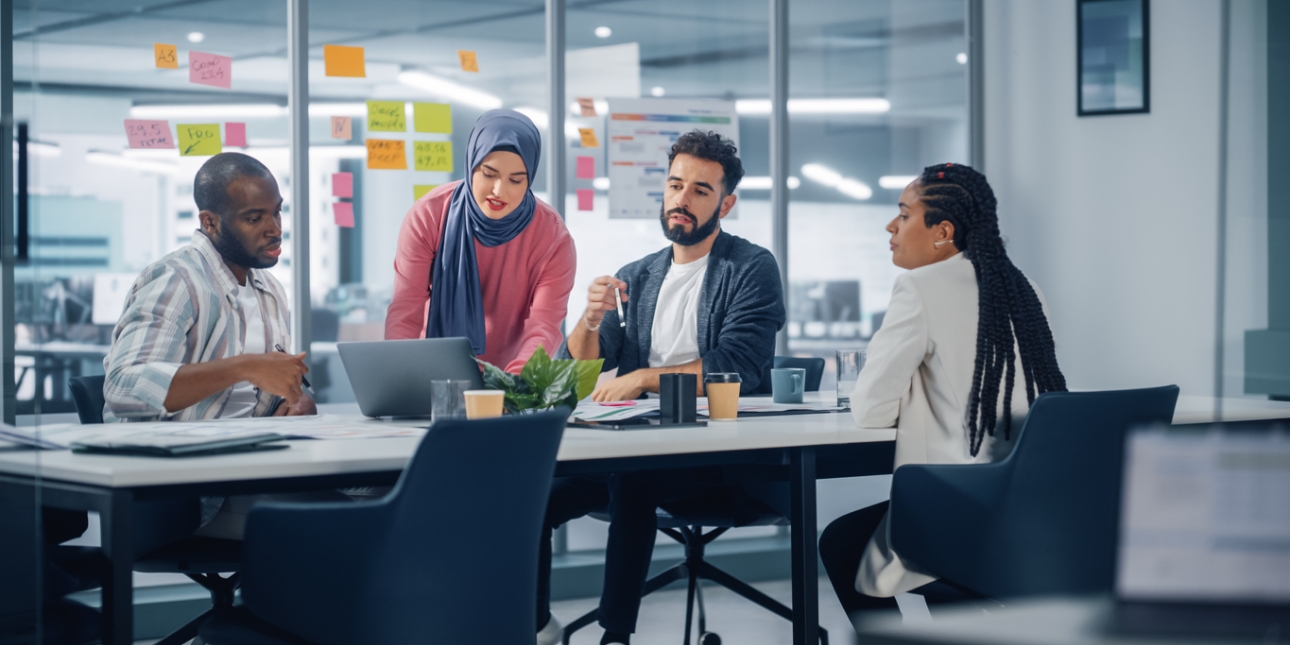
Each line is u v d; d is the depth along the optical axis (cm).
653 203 375
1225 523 66
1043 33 388
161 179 322
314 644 128
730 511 237
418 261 325
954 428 175
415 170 344
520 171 325
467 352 178
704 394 250
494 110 333
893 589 172
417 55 345
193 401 186
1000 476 160
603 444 147
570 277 338
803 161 395
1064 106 383
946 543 165
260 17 326
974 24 407
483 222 324
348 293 336
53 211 317
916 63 408
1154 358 365
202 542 186
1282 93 329
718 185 278
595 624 298
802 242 395
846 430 171
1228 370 337
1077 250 381
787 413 206
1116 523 68
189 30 321
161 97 321
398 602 122
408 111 344
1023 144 395
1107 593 68
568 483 237
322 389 334
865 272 404
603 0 369
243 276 245
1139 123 368
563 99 362
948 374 174
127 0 316
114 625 118
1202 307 355
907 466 170
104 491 119
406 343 183
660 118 376
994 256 181
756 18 389
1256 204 333
